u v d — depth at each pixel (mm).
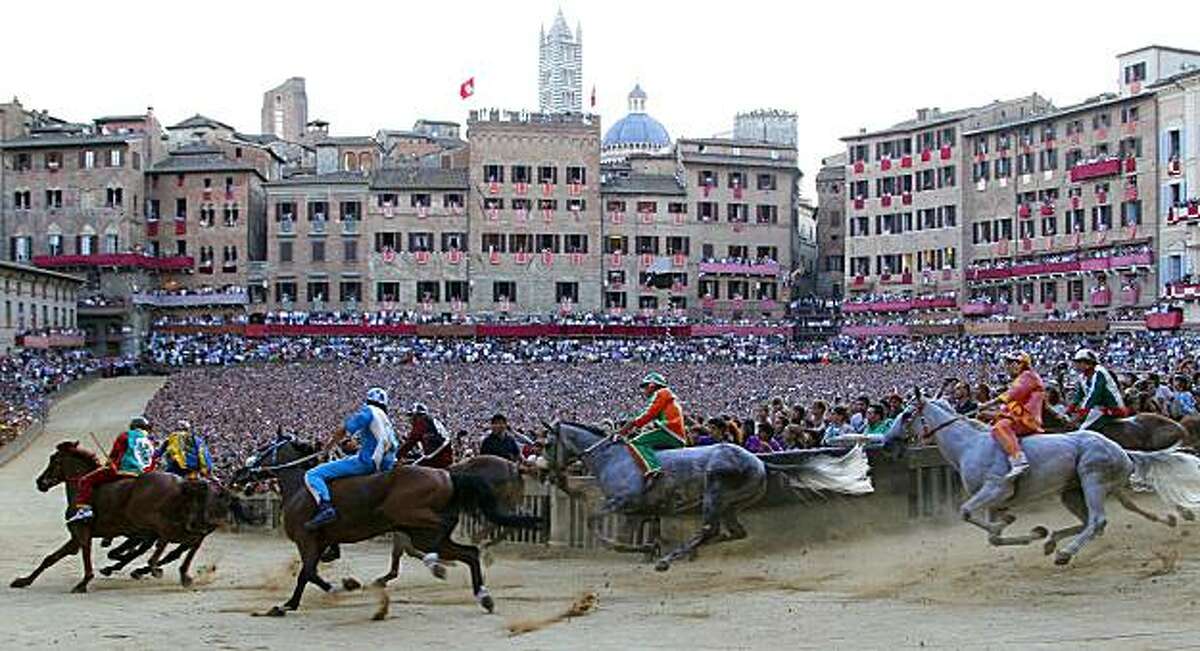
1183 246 111000
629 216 145500
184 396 103250
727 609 22266
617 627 21031
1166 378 52281
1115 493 25516
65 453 28953
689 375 110688
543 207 143875
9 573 31641
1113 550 25641
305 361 125125
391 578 27391
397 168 147250
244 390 105500
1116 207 119188
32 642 21047
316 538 23875
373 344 130875
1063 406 32562
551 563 30281
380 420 24125
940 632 19578
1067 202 124500
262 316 137750
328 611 23641
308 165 166125
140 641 20906
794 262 153750
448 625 21812
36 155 140250
